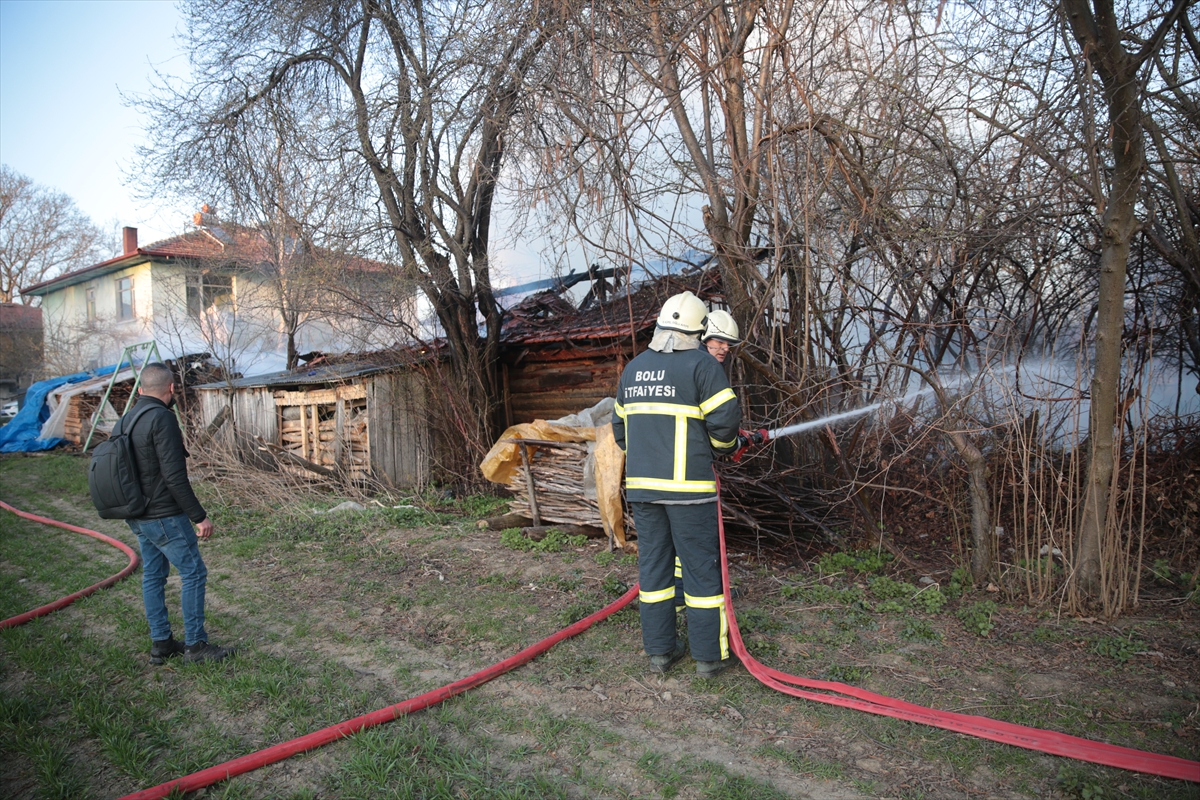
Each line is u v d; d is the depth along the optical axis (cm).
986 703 329
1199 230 511
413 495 947
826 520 609
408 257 952
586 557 611
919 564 541
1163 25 384
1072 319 611
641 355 383
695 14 521
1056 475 488
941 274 543
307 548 690
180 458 397
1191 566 499
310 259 1010
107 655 429
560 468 681
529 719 334
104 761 315
